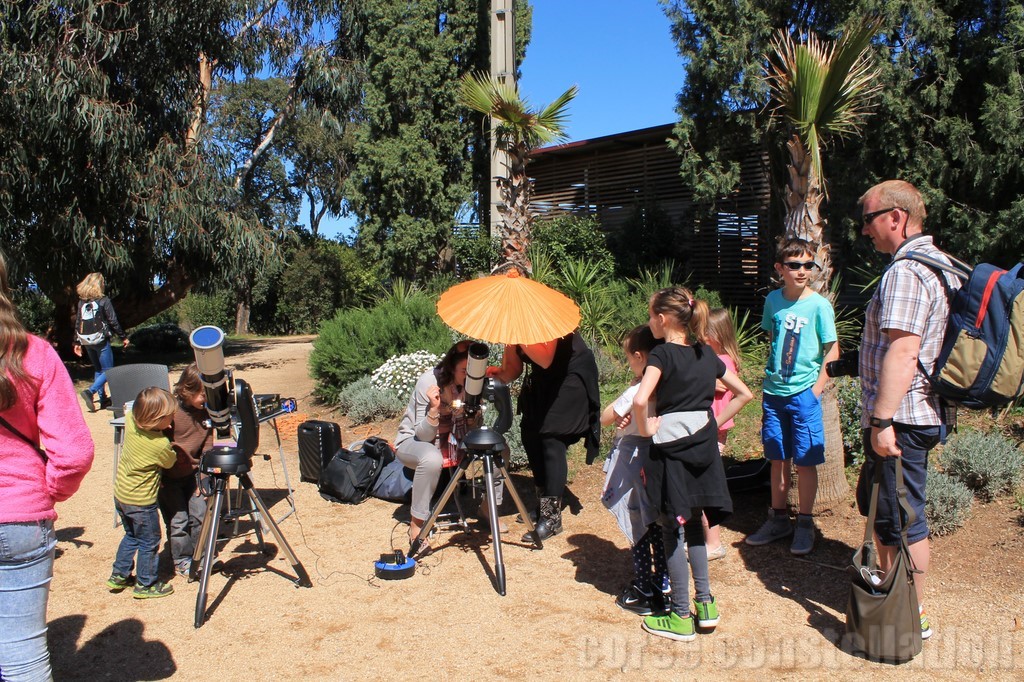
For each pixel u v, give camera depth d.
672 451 3.62
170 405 4.23
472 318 4.55
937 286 3.31
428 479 4.91
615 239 14.34
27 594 2.53
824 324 4.45
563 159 17.09
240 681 3.46
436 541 5.20
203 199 16.22
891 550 3.62
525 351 5.01
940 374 3.27
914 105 9.82
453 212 19.34
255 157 21.80
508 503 5.98
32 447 2.55
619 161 15.92
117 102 15.03
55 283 17.09
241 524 5.62
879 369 3.49
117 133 14.12
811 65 4.85
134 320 19.89
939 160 9.77
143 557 4.31
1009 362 3.13
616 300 11.41
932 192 9.71
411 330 10.51
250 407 4.81
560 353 5.10
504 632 3.88
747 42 10.51
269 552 5.04
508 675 3.46
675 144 11.52
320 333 10.94
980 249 9.38
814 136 4.93
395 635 3.87
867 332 3.56
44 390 2.51
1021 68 9.53
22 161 13.51
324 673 3.52
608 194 16.19
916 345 3.27
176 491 4.65
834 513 5.19
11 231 14.50
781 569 4.50
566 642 3.76
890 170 10.32
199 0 16.17
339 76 21.06
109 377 6.19
